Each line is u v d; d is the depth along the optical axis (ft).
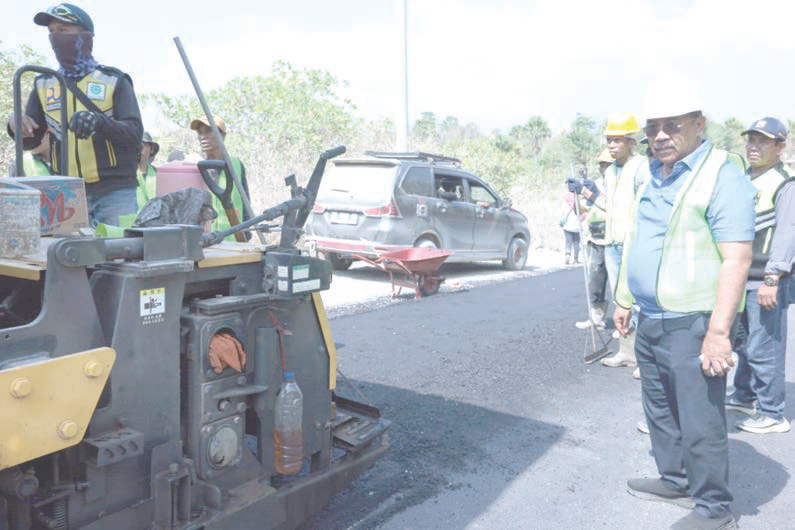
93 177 12.87
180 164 13.21
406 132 48.57
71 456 7.11
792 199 13.74
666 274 10.09
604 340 23.18
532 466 12.78
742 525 10.77
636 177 11.04
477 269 42.88
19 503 6.90
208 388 8.18
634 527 10.64
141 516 7.57
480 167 69.10
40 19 12.03
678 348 10.12
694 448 10.19
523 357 20.58
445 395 16.72
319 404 9.74
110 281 7.39
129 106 12.65
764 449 13.89
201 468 8.21
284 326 9.12
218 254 8.77
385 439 10.96
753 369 14.82
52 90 12.48
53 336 6.79
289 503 9.00
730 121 154.30
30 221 7.95
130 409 7.42
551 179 84.58
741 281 9.55
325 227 35.06
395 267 30.25
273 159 46.75
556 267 45.27
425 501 11.25
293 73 52.21
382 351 20.59
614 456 13.38
